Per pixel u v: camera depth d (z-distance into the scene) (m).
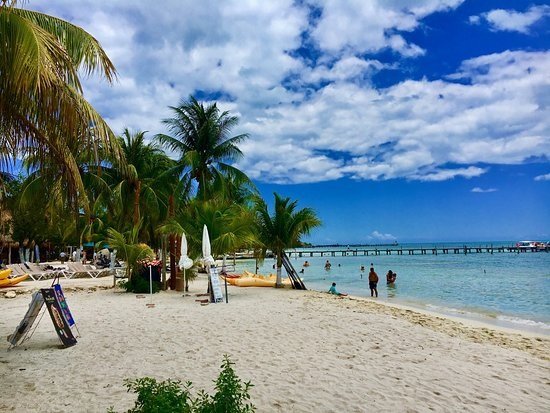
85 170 17.08
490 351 7.82
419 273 38.62
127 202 20.50
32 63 4.93
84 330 8.95
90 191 18.44
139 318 10.52
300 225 20.27
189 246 16.89
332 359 6.80
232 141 21.91
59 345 7.55
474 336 9.70
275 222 20.58
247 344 7.77
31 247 37.44
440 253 105.94
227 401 3.23
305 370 6.16
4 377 5.62
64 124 5.91
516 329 12.45
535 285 27.06
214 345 7.66
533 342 9.45
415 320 11.73
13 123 6.28
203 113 21.56
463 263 56.06
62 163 7.14
